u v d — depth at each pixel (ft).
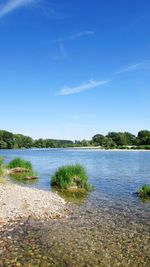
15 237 44.93
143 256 39.58
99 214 61.67
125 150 526.98
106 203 73.51
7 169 139.85
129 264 37.11
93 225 53.16
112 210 65.72
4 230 47.88
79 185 94.84
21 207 61.41
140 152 431.84
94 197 81.56
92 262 37.35
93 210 65.31
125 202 74.90
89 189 93.91
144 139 636.48
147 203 73.72
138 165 186.60
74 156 311.06
